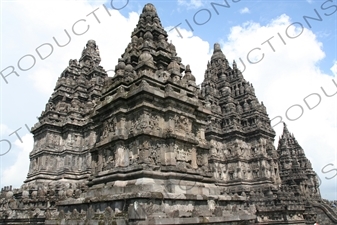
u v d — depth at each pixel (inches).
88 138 2030.0
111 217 689.6
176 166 850.8
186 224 679.7
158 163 834.2
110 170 853.2
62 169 1962.4
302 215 1972.2
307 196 2807.6
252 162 2519.7
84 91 2375.7
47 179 1904.5
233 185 2418.8
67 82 2412.6
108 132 937.5
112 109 949.8
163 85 979.3
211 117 2640.3
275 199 1898.4
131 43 1209.4
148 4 1378.0
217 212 793.6
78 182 1877.5
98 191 831.1
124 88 959.6
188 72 1189.1
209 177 991.6
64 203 916.6
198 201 830.5
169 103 914.1
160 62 1120.8
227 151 2583.7
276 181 2480.3
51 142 2022.6
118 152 859.4
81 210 844.0
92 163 1002.1
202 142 1023.6
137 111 882.8
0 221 1243.2
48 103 2176.4
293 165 3048.7
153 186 741.3
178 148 893.2
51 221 866.8
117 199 713.6
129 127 891.4
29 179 1996.8
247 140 2640.3
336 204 2827.3
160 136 861.8
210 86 2933.1
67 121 2052.2
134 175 788.0
